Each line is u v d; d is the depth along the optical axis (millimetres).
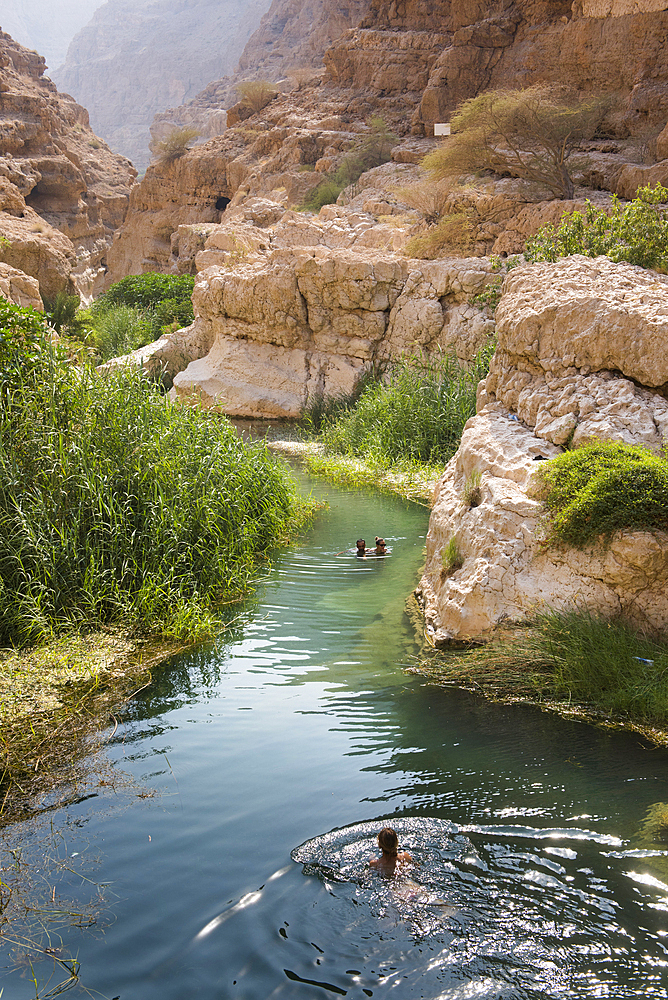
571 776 5023
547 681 6266
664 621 6398
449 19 39188
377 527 11469
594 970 3377
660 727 5617
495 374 9328
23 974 3555
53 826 4730
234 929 3746
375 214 29094
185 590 8367
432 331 18125
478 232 21438
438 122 34188
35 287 22453
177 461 9586
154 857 4367
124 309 29922
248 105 52531
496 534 7051
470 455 8375
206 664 7062
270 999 3314
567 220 14523
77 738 5797
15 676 6652
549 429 7762
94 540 8203
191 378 20828
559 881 3963
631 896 3836
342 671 6840
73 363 10367
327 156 39031
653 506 6320
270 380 20281
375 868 4129
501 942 3566
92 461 8602
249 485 10711
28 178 52969
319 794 4934
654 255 10500
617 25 24844
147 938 3732
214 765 5355
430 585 8359
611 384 7703
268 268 20109
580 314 7965
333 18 75562
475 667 6559
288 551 10391
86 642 7324
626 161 21219
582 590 6613
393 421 15758
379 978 3389
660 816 4531
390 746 5531
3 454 8109
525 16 31453
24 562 7656
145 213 54000
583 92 24656
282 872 4152
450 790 4910
